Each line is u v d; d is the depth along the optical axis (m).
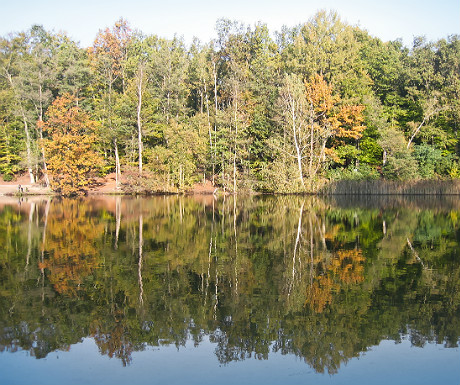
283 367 5.84
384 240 15.04
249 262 11.63
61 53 50.56
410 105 47.38
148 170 41.53
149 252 13.04
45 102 44.62
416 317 7.50
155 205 29.80
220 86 53.12
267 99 45.59
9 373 5.69
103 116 45.50
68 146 39.56
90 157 40.53
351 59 44.22
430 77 46.50
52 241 15.01
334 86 43.44
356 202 31.83
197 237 15.75
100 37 54.62
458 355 6.12
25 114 45.03
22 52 50.03
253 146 43.44
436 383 5.36
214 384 5.36
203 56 54.75
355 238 15.49
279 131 43.03
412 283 9.51
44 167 44.44
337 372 5.67
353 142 46.31
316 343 6.57
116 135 43.16
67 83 48.28
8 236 16.12
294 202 32.09
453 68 47.16
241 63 51.53
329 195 38.88
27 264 11.49
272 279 9.90
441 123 45.03
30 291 9.11
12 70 48.47
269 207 27.97
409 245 14.07
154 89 48.81
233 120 41.06
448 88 44.22
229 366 5.87
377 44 55.84
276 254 12.68
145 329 7.14
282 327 7.11
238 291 9.00
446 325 7.17
